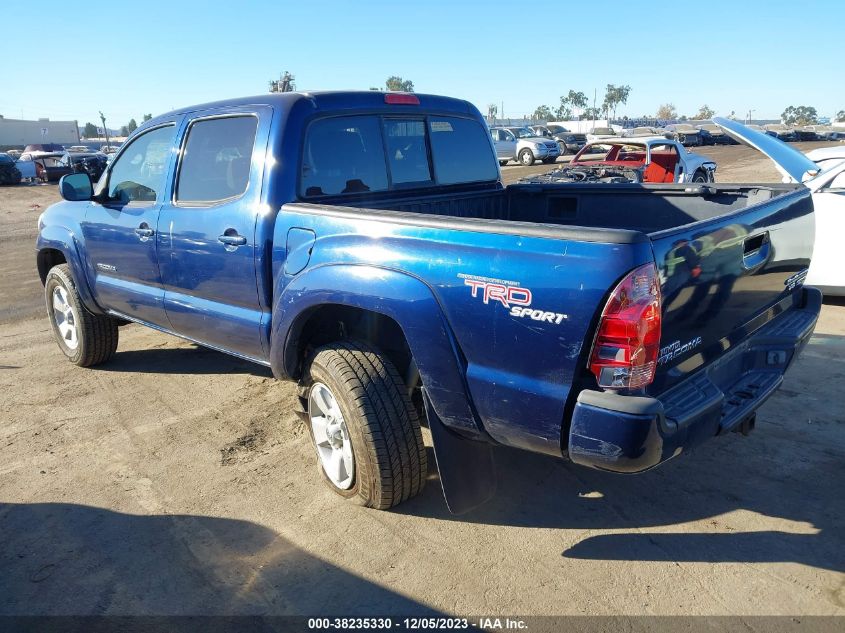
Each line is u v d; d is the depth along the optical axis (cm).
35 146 4519
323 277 320
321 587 287
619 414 239
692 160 1513
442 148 448
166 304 441
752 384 331
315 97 374
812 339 570
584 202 462
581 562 299
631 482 364
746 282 312
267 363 392
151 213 434
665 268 248
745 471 368
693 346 285
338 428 342
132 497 361
